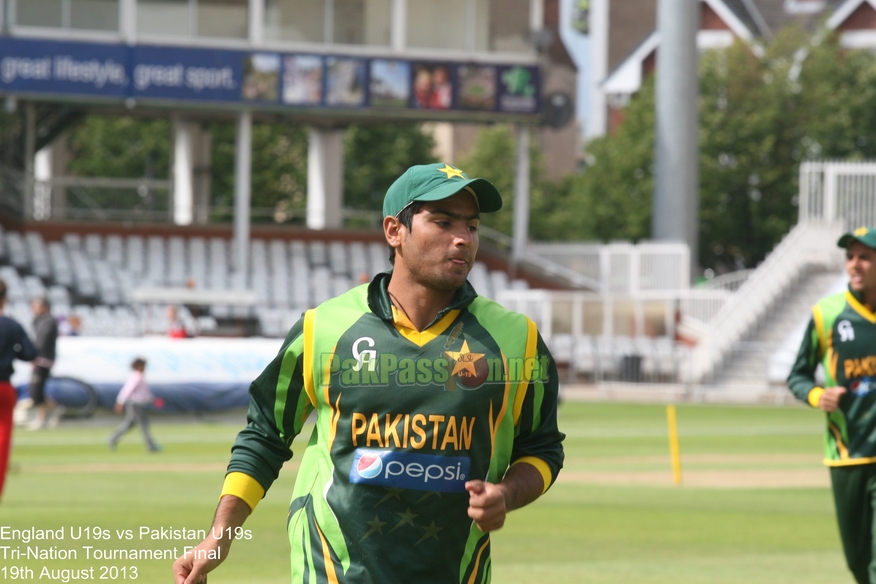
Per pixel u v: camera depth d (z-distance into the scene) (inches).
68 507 1143.6
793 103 5354.3
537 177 6643.7
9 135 3993.6
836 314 746.8
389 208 373.1
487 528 351.3
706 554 941.2
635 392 3432.6
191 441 1963.6
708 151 5260.8
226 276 3671.3
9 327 1017.5
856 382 740.7
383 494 364.8
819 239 3661.4
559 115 3976.4
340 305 379.2
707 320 3732.8
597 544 988.6
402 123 4165.8
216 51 3619.6
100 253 3673.7
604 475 1534.2
